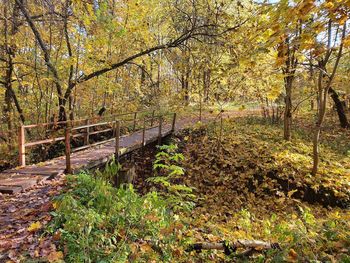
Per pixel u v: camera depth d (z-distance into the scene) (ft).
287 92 43.57
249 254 15.38
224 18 36.58
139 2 49.60
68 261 12.18
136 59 56.39
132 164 37.22
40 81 49.03
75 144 49.06
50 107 49.44
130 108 70.28
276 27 11.64
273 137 46.62
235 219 25.58
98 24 42.37
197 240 17.34
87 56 47.32
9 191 21.75
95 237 13.50
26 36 48.08
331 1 10.34
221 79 39.04
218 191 32.58
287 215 26.14
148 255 13.35
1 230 15.65
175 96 59.47
